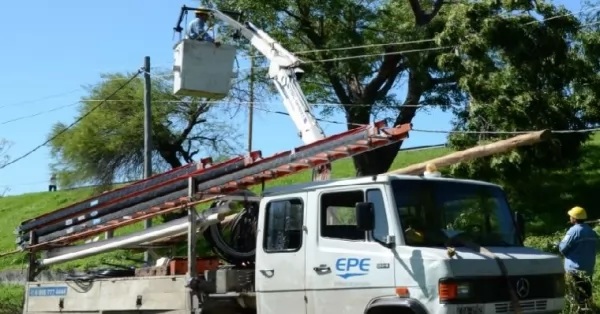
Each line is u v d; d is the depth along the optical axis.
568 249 11.34
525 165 21.86
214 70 13.74
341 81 28.55
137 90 32.94
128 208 11.50
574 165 24.38
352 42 26.39
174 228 10.74
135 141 32.59
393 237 8.32
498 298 8.12
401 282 8.15
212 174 10.25
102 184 33.28
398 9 27.25
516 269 8.35
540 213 24.31
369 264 8.45
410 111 27.31
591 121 22.83
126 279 10.95
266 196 9.72
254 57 26.14
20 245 13.46
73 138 32.81
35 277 13.21
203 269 10.68
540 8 21.64
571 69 22.05
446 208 8.78
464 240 8.69
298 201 9.34
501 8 21.95
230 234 10.68
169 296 10.26
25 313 12.84
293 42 27.95
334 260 8.77
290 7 26.86
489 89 21.58
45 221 13.01
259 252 9.63
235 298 10.04
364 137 8.77
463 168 21.73
